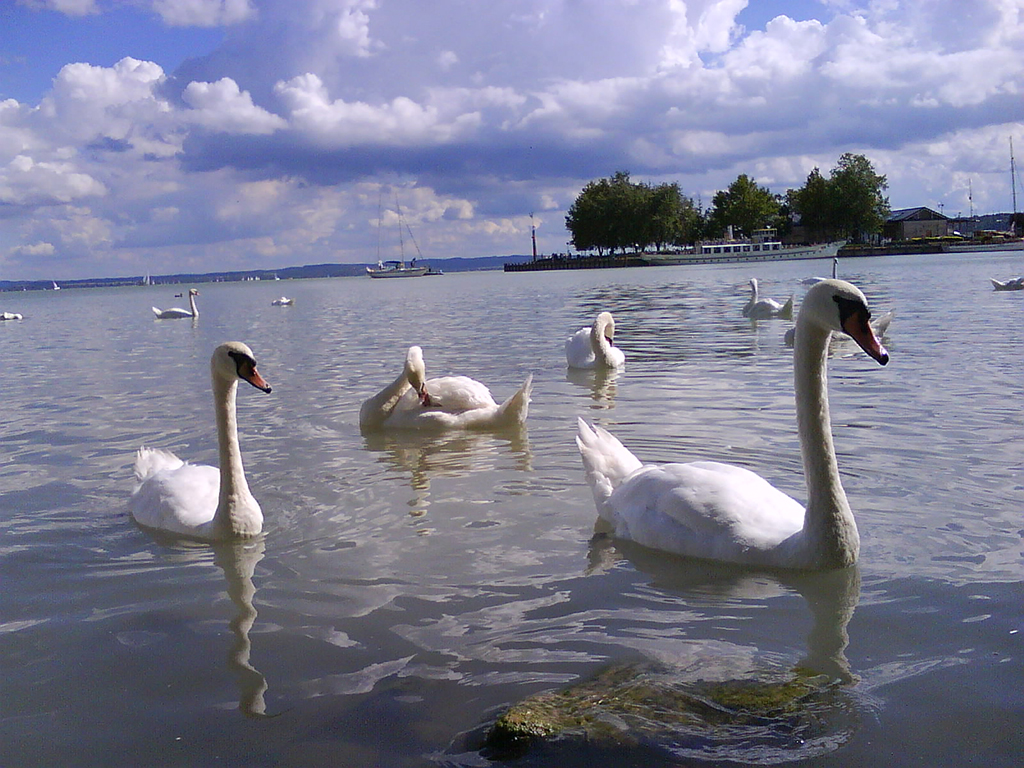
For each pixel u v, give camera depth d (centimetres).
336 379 1672
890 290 3562
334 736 427
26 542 759
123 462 1041
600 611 564
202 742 429
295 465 999
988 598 556
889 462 881
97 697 479
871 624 529
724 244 14262
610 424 1141
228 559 698
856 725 418
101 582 657
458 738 420
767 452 952
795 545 624
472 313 3497
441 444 1099
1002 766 384
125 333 3281
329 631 548
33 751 428
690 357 1769
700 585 605
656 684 459
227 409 751
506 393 1468
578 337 1728
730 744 405
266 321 3656
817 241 15200
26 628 575
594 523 754
